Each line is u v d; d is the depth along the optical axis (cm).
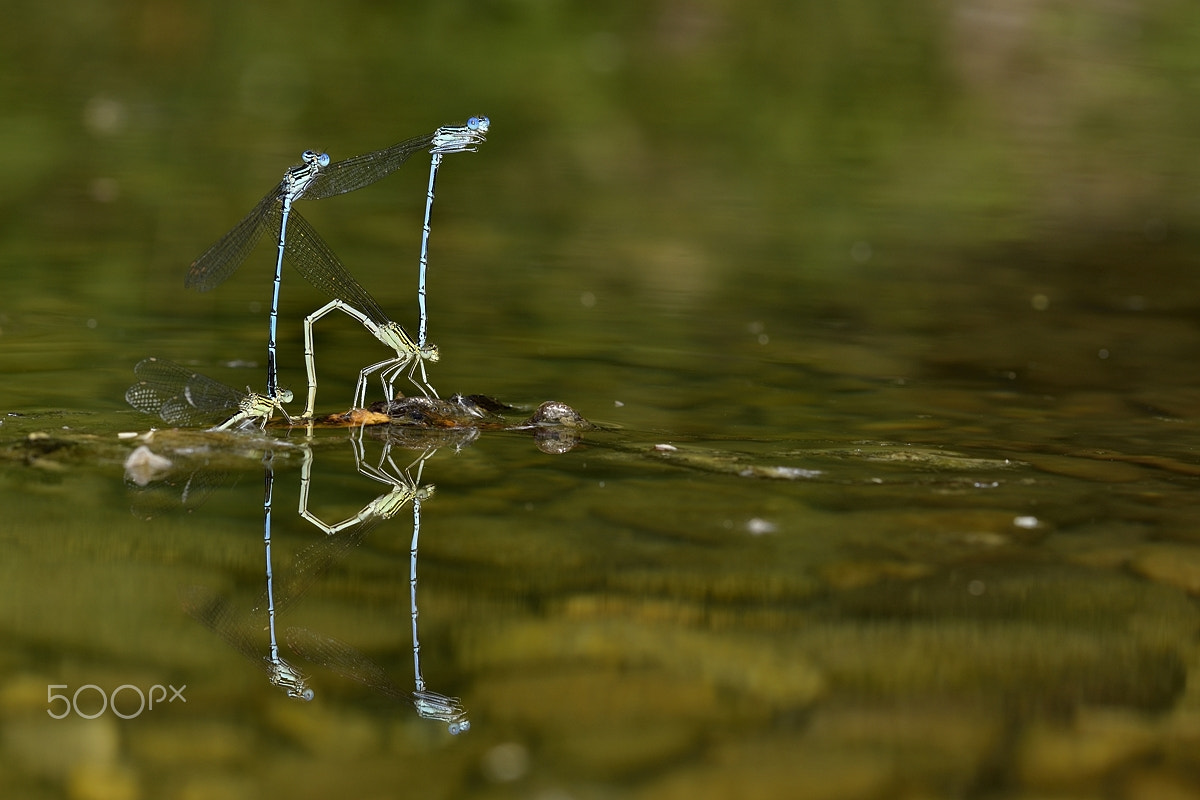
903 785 340
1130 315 1148
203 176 1698
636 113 2452
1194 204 1842
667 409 762
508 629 432
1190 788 343
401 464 629
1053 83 2964
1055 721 378
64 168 1698
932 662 413
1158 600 466
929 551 514
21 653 404
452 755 351
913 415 764
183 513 543
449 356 894
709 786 338
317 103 2347
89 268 1161
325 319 1009
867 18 3466
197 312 1012
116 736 356
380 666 404
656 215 1647
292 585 467
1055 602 463
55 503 551
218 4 3191
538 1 3347
